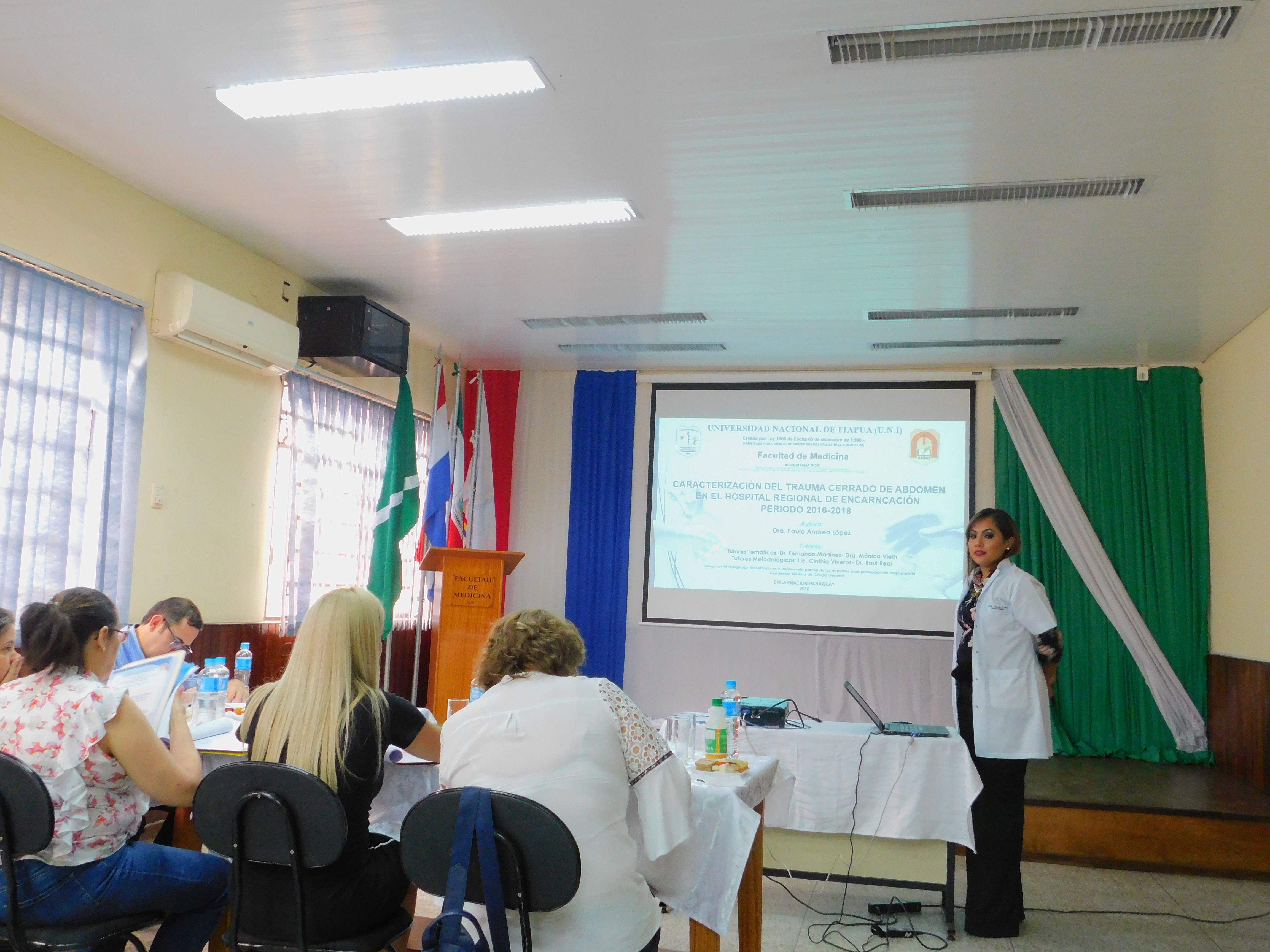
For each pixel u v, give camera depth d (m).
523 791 1.81
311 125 3.65
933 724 6.47
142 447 4.26
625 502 7.10
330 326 5.23
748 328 6.11
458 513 6.82
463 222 4.57
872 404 6.86
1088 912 3.86
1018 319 5.73
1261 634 5.43
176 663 2.44
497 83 3.33
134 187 4.22
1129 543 6.36
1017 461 6.60
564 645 2.02
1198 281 5.00
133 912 2.09
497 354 7.00
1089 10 2.81
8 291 3.62
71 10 2.96
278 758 2.06
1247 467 5.70
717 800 2.40
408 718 2.25
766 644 6.79
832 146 3.69
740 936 2.81
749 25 2.93
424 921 3.21
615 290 5.46
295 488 5.23
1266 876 4.44
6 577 3.58
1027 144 3.62
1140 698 6.18
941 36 2.97
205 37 3.09
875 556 6.72
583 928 1.78
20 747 2.00
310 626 2.14
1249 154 3.64
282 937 2.01
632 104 3.42
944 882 3.56
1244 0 2.73
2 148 3.60
